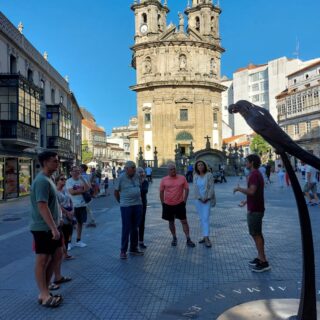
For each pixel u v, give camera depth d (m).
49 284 5.89
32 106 25.14
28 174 26.52
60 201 7.50
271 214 12.80
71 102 45.59
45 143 31.73
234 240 8.91
